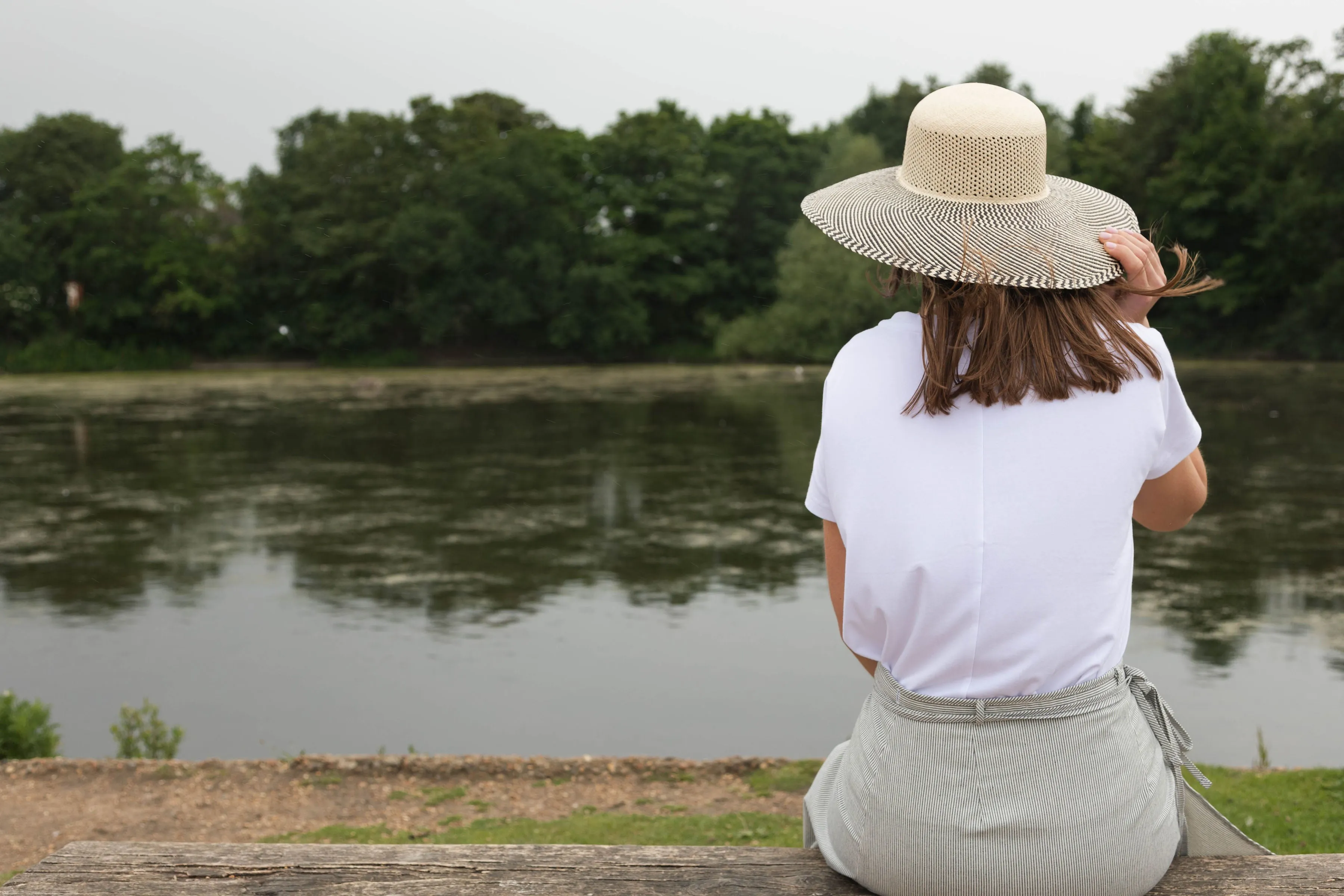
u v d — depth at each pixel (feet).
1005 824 4.21
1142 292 4.43
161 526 66.23
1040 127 4.52
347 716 34.63
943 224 4.42
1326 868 4.82
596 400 143.95
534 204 214.07
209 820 21.07
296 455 95.86
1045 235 4.37
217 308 215.92
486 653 41.09
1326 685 35.60
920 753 4.31
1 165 216.33
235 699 36.60
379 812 21.35
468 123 231.71
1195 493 4.71
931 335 4.32
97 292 215.51
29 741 25.96
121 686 38.24
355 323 213.87
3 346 210.18
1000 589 4.15
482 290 208.64
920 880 4.36
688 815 20.61
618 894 4.90
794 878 4.91
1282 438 93.30
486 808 21.44
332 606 48.49
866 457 4.35
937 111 4.53
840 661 39.11
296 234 213.66
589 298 214.28
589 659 40.04
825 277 198.18
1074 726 4.20
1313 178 175.52
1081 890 4.23
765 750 30.89
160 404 144.36
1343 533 58.44
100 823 20.99
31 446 102.89
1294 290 176.35
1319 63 189.37
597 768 23.29
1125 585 4.37
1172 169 188.34
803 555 56.65
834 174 195.93
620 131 236.22
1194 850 5.09
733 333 209.97
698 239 227.61
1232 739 31.04
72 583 53.11
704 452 93.66
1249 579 49.65
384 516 68.54
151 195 216.54
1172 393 4.46
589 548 58.80
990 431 4.23
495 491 76.74
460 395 154.71
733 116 247.29
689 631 43.52
